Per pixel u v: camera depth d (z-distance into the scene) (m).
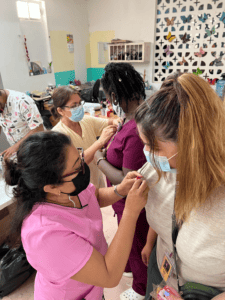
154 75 4.59
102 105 3.75
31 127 2.04
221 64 3.95
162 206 0.81
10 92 1.96
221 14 3.68
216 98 0.53
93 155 1.42
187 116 0.52
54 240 0.70
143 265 1.41
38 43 4.18
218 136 0.52
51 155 0.66
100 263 0.74
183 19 3.98
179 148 0.55
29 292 1.74
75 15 4.77
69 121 1.79
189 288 0.73
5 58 3.65
